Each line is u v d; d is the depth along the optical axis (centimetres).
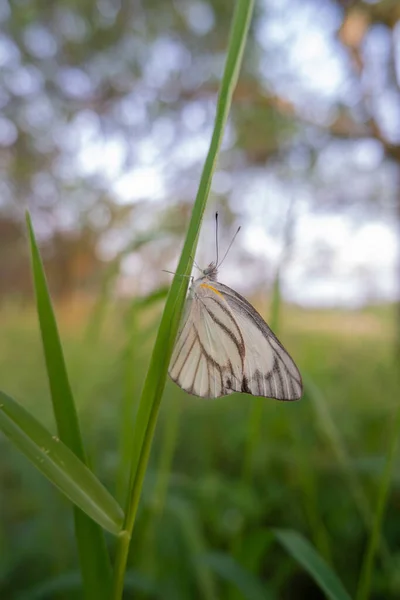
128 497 11
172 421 17
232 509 21
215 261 17
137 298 16
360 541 21
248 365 16
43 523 20
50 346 11
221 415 30
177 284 11
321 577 13
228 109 11
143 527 17
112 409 25
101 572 12
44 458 11
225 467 25
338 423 26
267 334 15
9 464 22
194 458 26
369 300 42
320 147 38
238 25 11
